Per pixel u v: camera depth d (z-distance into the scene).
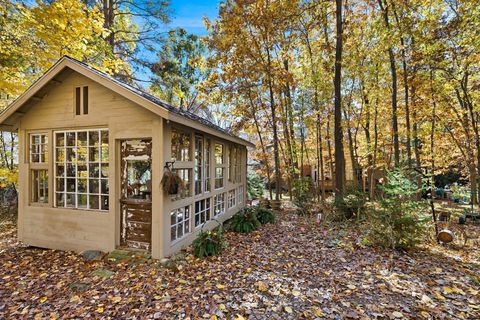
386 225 4.63
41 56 5.74
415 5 7.68
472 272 3.56
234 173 8.26
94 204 4.63
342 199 7.05
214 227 6.32
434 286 3.14
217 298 2.89
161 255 4.06
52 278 3.54
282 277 3.45
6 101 6.80
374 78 10.77
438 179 16.06
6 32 5.38
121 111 4.32
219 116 17.16
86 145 4.64
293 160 12.23
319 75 11.20
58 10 5.02
